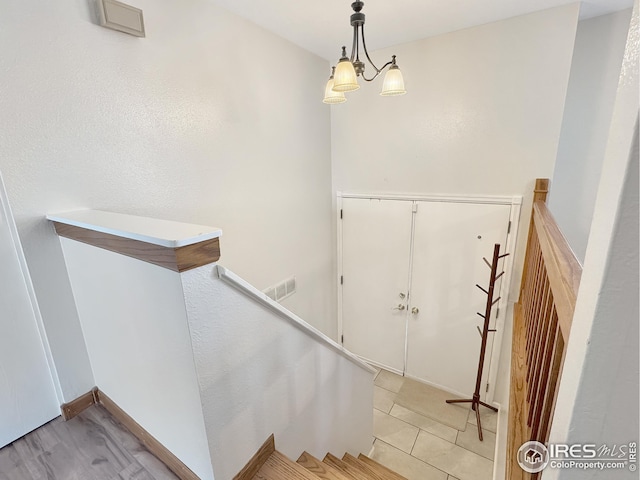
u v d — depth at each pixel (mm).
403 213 2973
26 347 1389
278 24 2199
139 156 1642
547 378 911
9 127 1207
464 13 2119
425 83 2596
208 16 1879
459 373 3051
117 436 1417
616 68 2184
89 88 1413
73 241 1305
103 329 1344
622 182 371
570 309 645
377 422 2805
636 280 387
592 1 1980
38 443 1388
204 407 986
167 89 1725
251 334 1123
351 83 1506
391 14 2117
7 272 1304
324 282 3402
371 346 3555
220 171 2096
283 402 1352
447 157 2643
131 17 1489
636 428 435
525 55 2191
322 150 3080
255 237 2465
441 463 2400
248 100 2219
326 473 1411
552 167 2258
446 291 2930
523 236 2469
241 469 1175
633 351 409
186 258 855
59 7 1287
